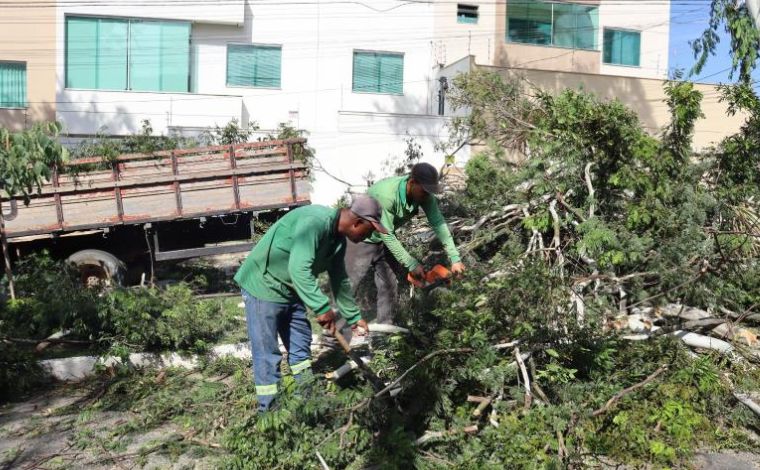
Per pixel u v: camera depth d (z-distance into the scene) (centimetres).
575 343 461
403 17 2002
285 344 463
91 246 970
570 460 384
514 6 2091
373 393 428
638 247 579
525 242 662
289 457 393
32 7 1783
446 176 803
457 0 2028
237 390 503
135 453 429
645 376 468
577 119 666
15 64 1802
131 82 1853
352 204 422
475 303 481
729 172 734
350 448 412
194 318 611
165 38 1855
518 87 922
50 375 572
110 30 1828
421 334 473
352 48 1973
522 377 452
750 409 453
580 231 604
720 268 554
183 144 1210
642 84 1858
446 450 409
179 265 1132
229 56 1917
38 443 449
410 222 702
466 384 445
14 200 900
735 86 760
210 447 436
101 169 926
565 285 497
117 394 536
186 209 939
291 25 1941
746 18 1018
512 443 382
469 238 684
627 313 582
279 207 961
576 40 2155
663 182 650
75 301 626
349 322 446
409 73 2017
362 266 549
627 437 400
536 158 683
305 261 400
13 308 678
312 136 1953
